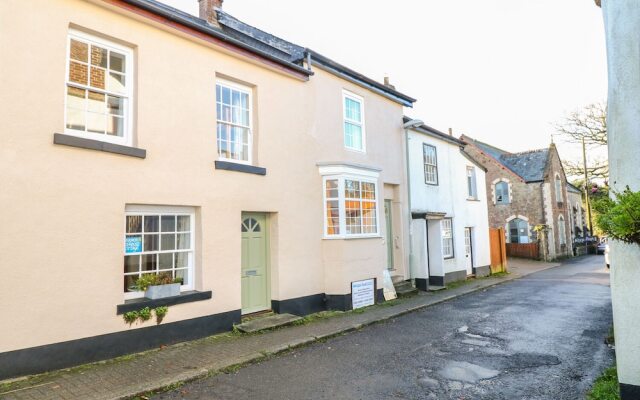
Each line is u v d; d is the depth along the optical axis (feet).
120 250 21.58
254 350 22.70
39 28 19.33
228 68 28.50
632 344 13.82
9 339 17.65
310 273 33.71
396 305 37.27
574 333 27.17
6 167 17.93
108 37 22.35
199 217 25.82
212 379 18.98
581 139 77.87
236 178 28.22
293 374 19.75
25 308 18.13
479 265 63.21
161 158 23.89
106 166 21.30
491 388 18.03
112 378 18.17
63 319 19.27
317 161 35.35
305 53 34.58
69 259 19.61
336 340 26.20
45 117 19.22
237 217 27.99
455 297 43.50
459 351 23.59
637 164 14.14
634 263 13.80
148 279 22.95
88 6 21.29
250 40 40.60
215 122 27.20
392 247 46.14
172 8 34.94
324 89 36.78
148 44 23.89
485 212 67.05
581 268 74.33
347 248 35.06
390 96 45.29
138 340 22.00
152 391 17.17
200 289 25.38
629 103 14.40
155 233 24.18
